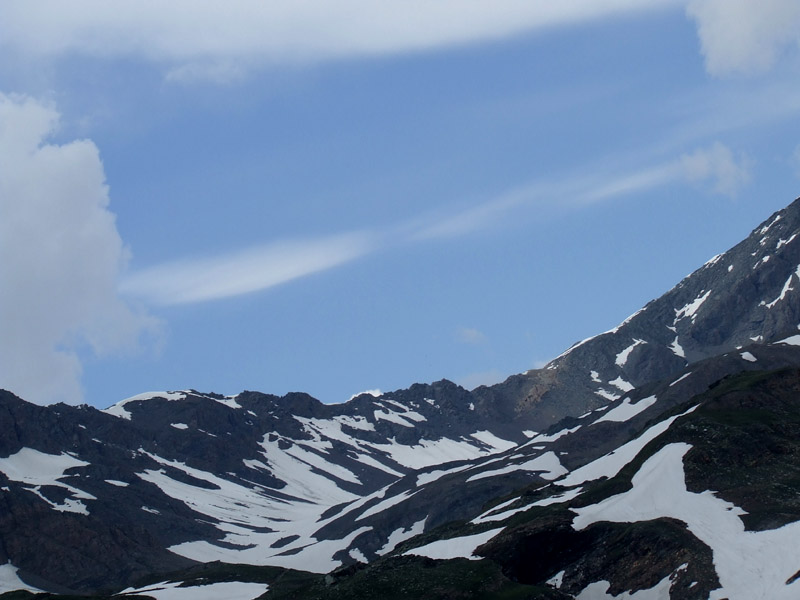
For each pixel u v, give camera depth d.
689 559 127.50
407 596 128.25
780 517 130.38
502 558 140.38
